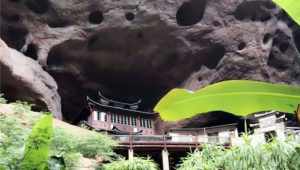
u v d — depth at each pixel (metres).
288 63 26.97
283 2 1.15
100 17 25.20
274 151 6.39
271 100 1.27
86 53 24.95
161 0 24.83
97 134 11.61
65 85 25.38
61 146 8.62
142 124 25.56
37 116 10.21
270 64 26.53
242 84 1.28
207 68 26.19
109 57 25.83
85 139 10.97
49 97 20.03
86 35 24.23
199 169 7.87
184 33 25.34
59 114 21.17
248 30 25.61
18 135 6.40
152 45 25.72
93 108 23.81
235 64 25.27
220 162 7.23
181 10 26.11
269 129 19.03
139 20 24.59
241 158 6.63
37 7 23.50
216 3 25.73
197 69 26.56
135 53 26.03
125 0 24.58
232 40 25.50
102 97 24.83
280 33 26.56
